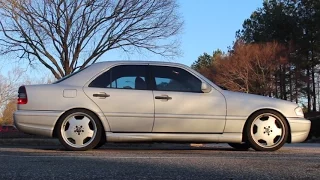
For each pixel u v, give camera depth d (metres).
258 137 6.79
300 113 6.98
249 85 37.41
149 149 8.02
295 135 6.86
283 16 41.16
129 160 5.24
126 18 16.25
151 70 6.91
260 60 37.34
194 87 6.87
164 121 6.66
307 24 39.91
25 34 15.77
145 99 6.68
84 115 6.63
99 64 6.93
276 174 4.30
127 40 16.56
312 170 4.54
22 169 4.51
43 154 6.02
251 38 43.94
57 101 6.61
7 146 9.52
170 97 6.72
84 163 4.95
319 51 39.31
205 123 6.71
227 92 6.92
